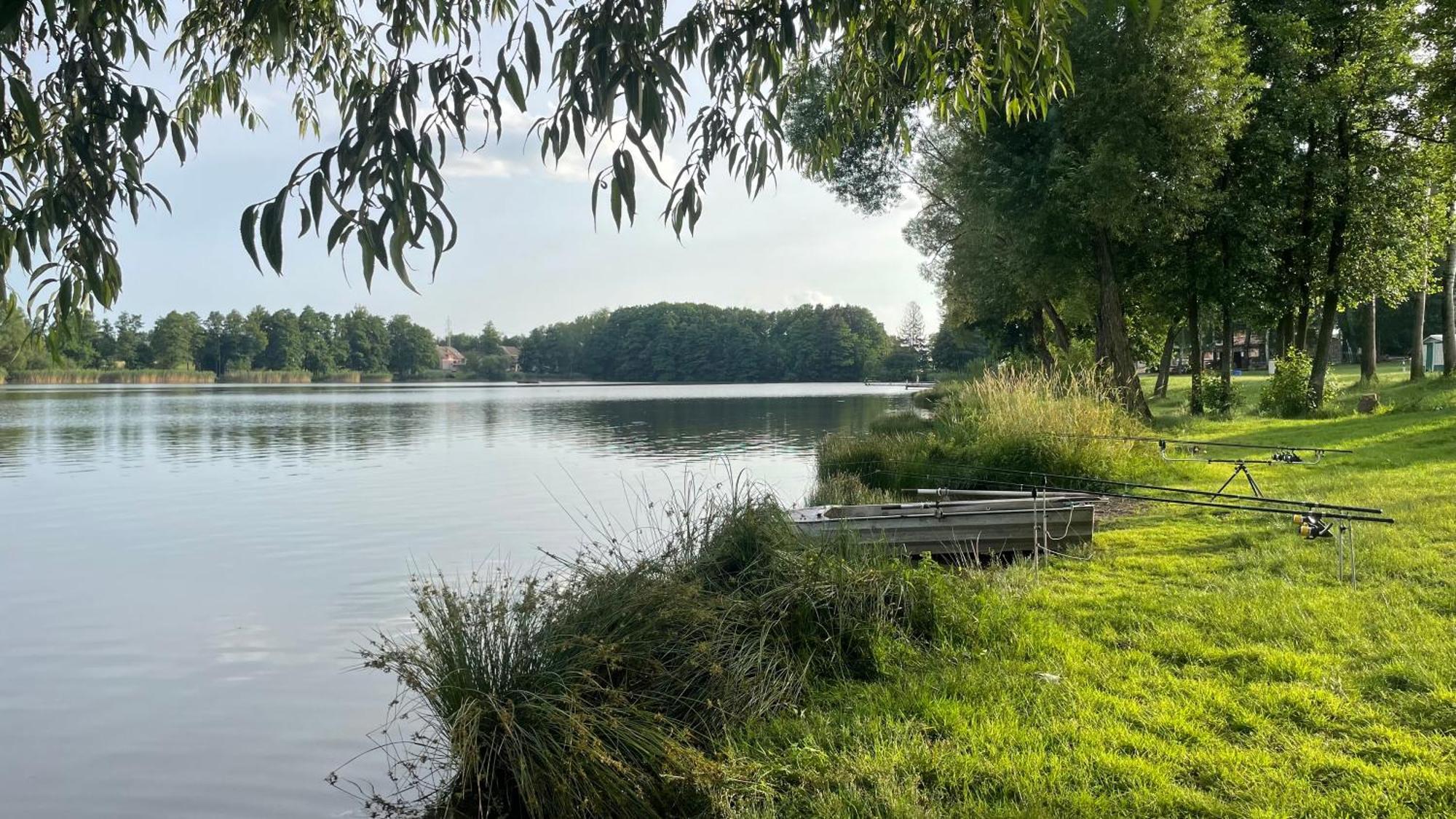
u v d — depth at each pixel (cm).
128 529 1272
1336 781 360
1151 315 2925
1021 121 1930
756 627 523
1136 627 562
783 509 708
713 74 329
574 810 396
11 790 469
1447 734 391
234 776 482
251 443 2733
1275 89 2150
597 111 258
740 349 13562
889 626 541
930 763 394
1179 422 2086
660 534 883
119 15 316
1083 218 1905
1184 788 359
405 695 595
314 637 742
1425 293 2433
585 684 444
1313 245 2281
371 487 1709
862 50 393
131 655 698
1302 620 539
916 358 12506
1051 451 1259
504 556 1048
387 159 225
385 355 13712
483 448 2558
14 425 3534
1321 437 1585
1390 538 727
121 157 299
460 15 340
